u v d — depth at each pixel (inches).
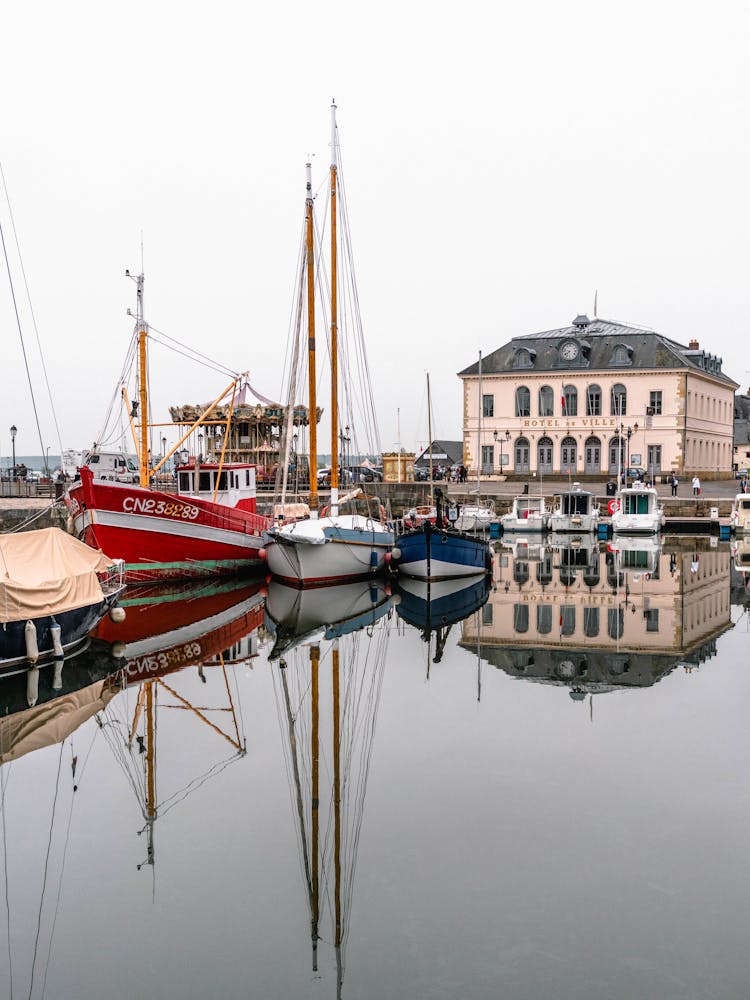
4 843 407.8
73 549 821.9
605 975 296.7
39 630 717.3
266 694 646.5
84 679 690.2
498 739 534.0
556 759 496.7
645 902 343.6
